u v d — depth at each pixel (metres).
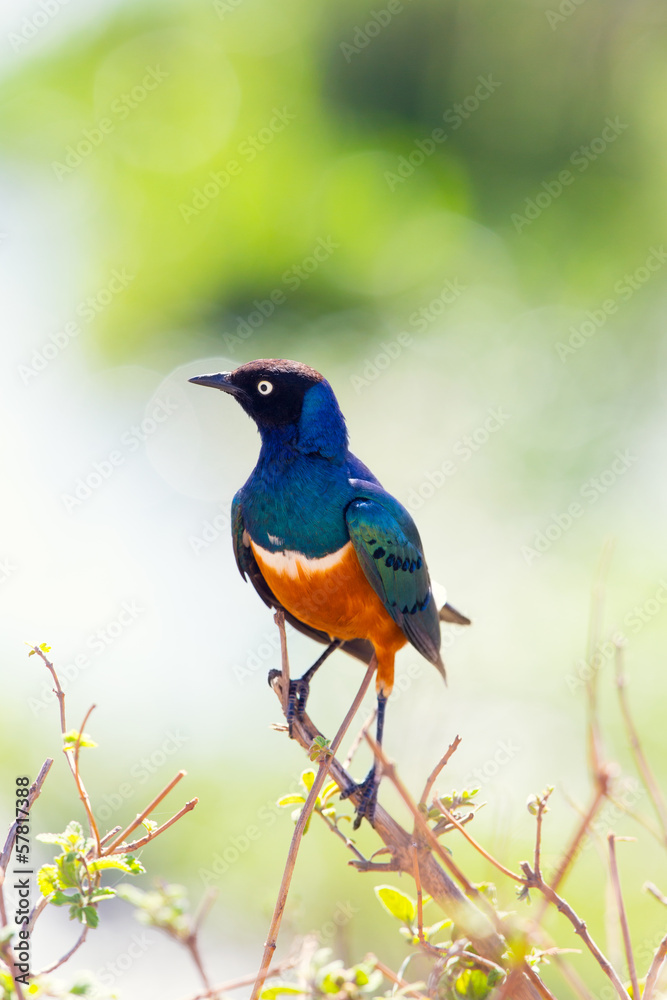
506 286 15.48
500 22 14.66
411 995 4.08
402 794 3.41
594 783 3.48
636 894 10.22
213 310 15.77
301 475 7.55
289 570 7.64
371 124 15.16
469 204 15.19
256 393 7.62
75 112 15.48
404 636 8.09
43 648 4.34
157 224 15.48
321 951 4.01
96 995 3.49
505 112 14.91
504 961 3.99
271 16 15.28
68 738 4.12
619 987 3.78
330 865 11.27
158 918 3.85
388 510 7.73
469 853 9.82
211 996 3.85
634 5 14.44
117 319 15.63
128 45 15.38
